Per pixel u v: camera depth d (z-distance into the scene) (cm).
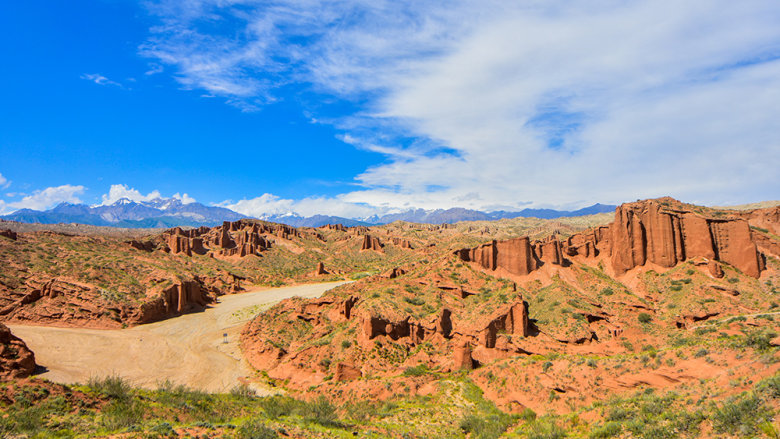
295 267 19212
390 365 6184
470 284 8969
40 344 7594
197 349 8400
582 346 6838
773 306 7888
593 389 4228
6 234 11819
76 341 8025
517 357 5616
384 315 6794
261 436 3153
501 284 9088
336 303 8281
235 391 5506
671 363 4034
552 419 3938
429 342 6694
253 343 8119
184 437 2958
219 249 19512
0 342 5878
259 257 19588
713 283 8812
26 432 2972
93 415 3525
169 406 4053
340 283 16738
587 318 7788
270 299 13538
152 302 10350
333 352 6638
